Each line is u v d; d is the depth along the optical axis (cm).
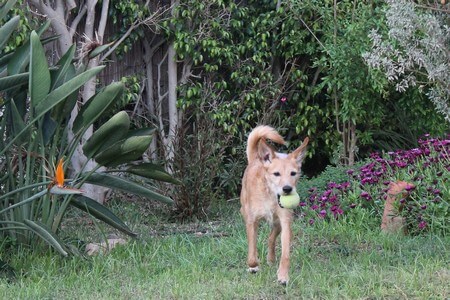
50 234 831
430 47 1111
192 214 1177
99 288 780
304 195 1160
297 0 1303
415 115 1372
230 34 1338
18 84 857
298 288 757
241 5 1395
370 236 967
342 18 1308
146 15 1335
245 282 782
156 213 1206
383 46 1141
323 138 1391
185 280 792
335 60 1252
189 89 1330
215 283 779
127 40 1332
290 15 1333
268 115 1315
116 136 891
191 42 1312
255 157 861
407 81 1198
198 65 1379
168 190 1182
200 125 1211
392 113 1402
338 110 1375
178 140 1199
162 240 982
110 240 1008
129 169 937
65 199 923
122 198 1295
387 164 1139
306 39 1360
